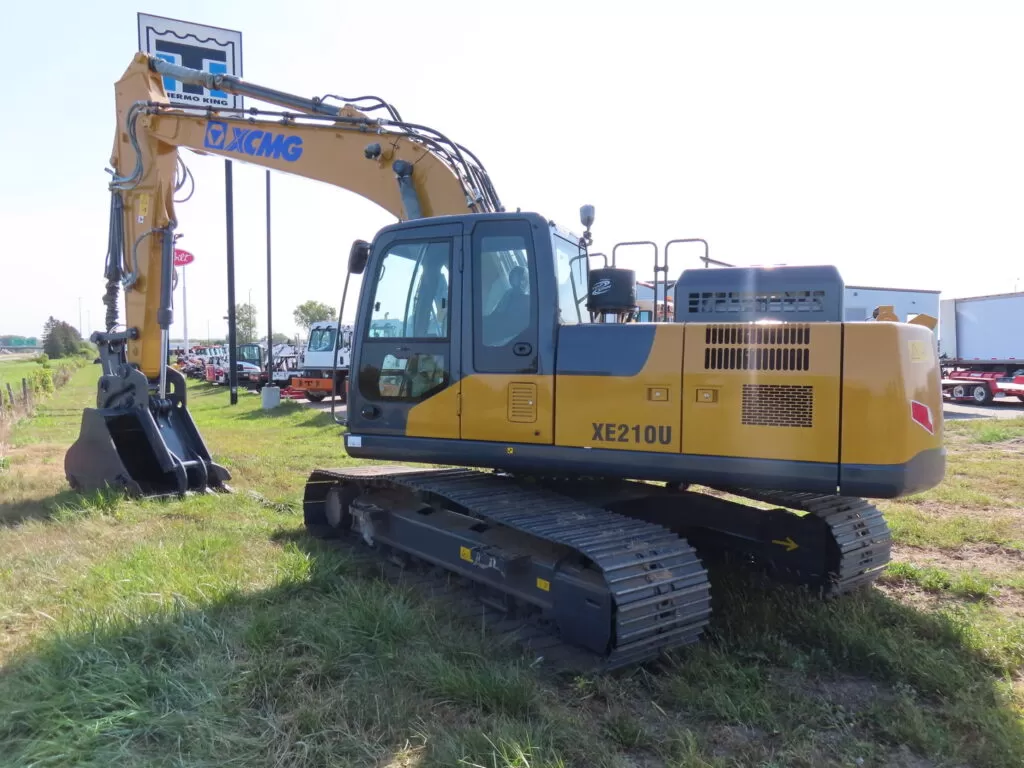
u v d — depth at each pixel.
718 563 5.53
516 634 4.24
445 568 5.05
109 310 8.23
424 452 4.85
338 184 6.58
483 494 4.78
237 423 17.27
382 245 5.11
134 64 7.80
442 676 3.53
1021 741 3.19
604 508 5.09
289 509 7.50
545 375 4.43
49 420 17.72
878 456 3.79
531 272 4.50
